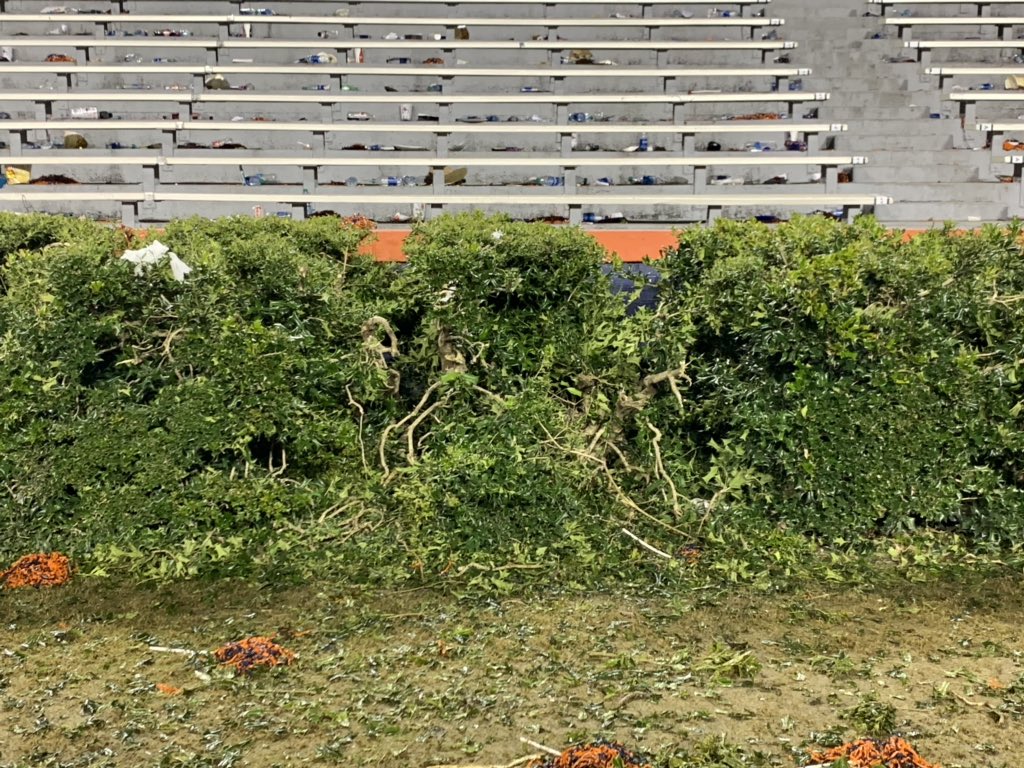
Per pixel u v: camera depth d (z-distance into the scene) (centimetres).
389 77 1695
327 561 496
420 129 1464
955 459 537
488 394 595
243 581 476
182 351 572
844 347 536
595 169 1455
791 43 1688
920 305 565
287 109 1625
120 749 324
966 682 367
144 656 395
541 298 648
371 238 1004
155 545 506
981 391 550
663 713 342
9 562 500
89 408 552
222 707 352
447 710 346
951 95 1487
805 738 325
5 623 429
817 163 1355
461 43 1703
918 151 1435
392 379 636
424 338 657
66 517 525
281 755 319
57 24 1805
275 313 601
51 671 381
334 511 546
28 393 545
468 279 628
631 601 450
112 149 1463
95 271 582
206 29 1825
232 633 417
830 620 429
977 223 1280
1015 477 557
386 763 313
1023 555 516
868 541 525
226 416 540
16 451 532
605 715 340
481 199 1333
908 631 417
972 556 516
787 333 545
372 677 373
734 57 1761
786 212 1331
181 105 1593
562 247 646
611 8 1869
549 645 400
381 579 476
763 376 559
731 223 659
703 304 580
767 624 423
